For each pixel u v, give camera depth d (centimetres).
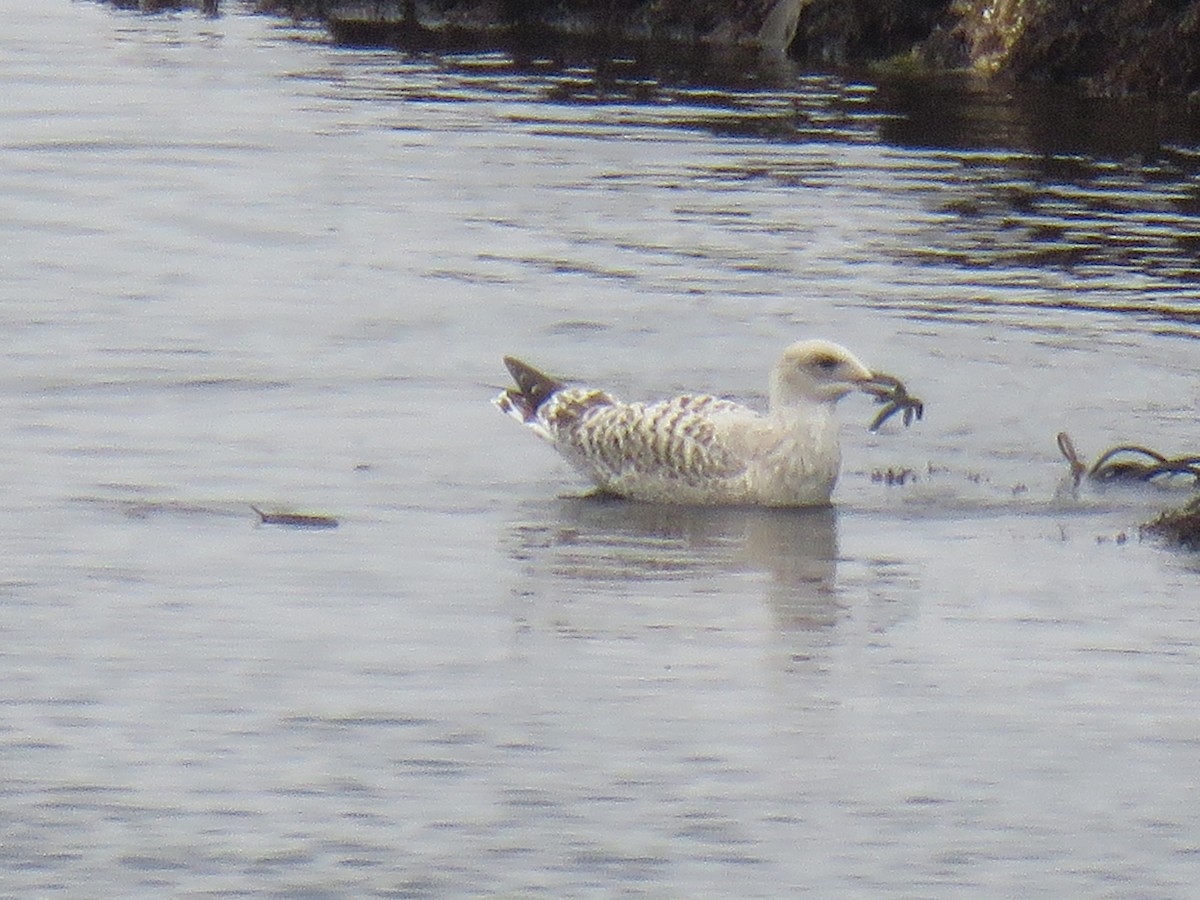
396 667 1205
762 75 3334
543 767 1078
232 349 1884
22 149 2727
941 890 963
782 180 2614
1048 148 2812
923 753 1104
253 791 1048
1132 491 1577
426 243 2289
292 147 2775
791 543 1452
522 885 962
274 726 1121
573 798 1045
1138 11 3216
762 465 1529
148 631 1252
